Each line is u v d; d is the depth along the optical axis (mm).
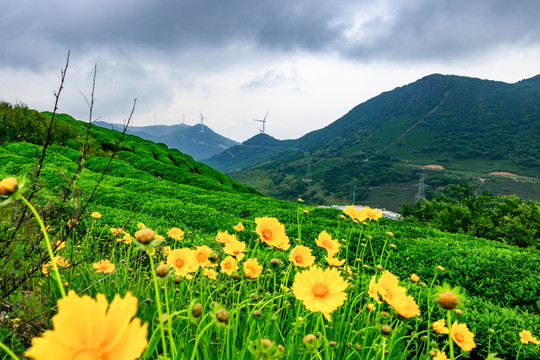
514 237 19000
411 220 25969
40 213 2105
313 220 9781
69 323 460
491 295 5316
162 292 2363
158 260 3633
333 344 1557
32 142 17375
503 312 3826
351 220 2666
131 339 445
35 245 2072
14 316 2062
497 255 6172
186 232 6105
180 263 1709
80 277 2680
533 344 3197
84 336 466
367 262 6047
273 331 1830
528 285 5273
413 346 2865
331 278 1203
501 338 3324
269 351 812
